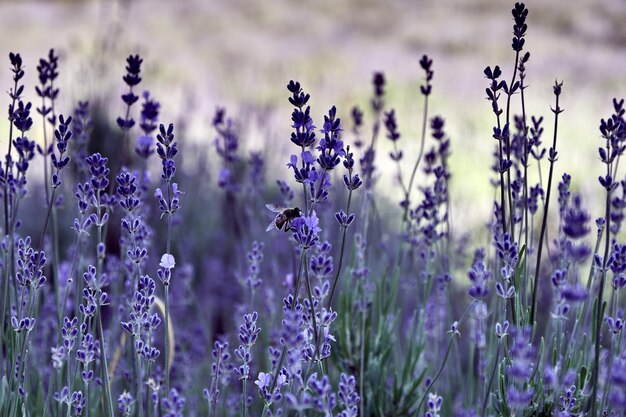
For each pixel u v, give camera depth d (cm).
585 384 109
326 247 110
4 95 354
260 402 124
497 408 110
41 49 545
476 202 215
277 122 259
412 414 118
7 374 112
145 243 120
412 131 334
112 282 124
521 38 108
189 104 241
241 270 138
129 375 118
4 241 111
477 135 331
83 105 125
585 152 282
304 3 717
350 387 103
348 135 271
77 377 113
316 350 105
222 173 129
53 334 128
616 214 114
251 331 107
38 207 180
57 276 118
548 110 347
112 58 209
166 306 107
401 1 712
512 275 109
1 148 250
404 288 128
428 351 127
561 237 116
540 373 109
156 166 193
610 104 371
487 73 108
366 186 122
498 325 107
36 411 115
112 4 382
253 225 139
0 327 112
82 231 109
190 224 190
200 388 130
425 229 118
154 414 113
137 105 227
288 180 213
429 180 218
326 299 123
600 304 105
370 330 118
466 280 141
